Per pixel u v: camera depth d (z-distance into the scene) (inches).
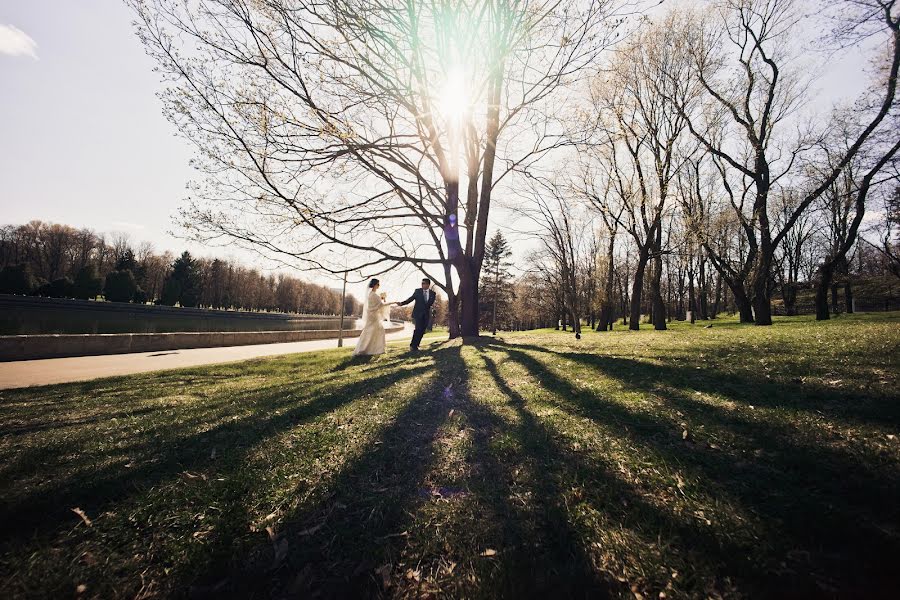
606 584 72.1
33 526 98.9
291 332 998.4
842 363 198.5
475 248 554.3
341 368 378.9
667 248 987.9
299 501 104.1
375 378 269.3
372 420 167.9
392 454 131.6
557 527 88.2
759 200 805.2
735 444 121.3
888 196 1042.1
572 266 1189.7
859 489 90.5
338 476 116.8
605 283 1197.7
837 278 1305.4
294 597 74.4
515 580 74.3
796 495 92.3
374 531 91.3
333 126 295.0
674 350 304.7
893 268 1346.0
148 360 574.6
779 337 345.7
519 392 207.2
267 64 306.0
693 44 777.6
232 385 318.3
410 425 160.9
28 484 121.9
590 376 230.4
